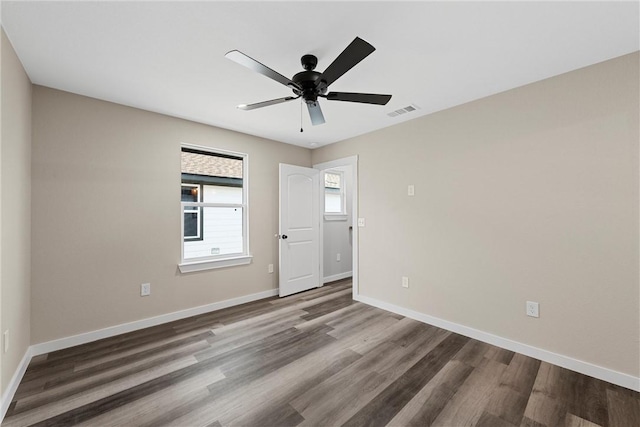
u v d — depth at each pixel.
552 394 1.83
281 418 1.62
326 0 1.42
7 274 1.73
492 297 2.54
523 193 2.35
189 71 2.14
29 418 1.61
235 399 1.78
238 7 1.48
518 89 2.38
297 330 2.83
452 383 1.95
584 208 2.06
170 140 3.07
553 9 1.49
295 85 1.84
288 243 4.09
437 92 2.49
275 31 1.67
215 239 3.55
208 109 2.89
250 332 2.78
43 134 2.35
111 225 2.70
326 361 2.24
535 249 2.29
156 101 2.69
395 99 2.63
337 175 5.41
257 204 3.86
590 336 2.04
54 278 2.40
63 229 2.45
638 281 1.86
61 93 2.44
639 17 1.53
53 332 2.39
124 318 2.76
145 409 1.68
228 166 3.67
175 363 2.20
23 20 1.56
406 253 3.23
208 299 3.37
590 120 2.04
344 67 1.58
